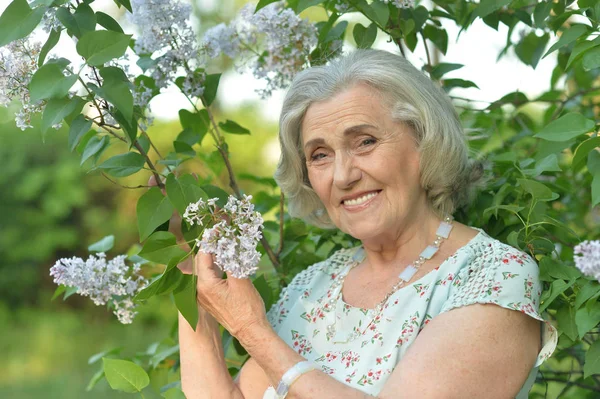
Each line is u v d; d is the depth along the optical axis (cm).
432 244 164
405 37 197
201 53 192
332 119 158
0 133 938
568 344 176
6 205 911
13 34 148
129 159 161
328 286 176
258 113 923
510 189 183
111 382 155
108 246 192
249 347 152
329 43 198
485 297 143
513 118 242
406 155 159
